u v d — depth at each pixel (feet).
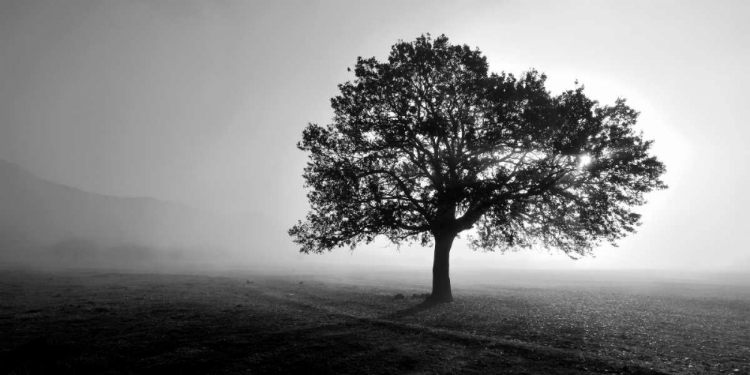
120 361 40.37
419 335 51.24
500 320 64.23
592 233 83.05
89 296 111.14
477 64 85.71
